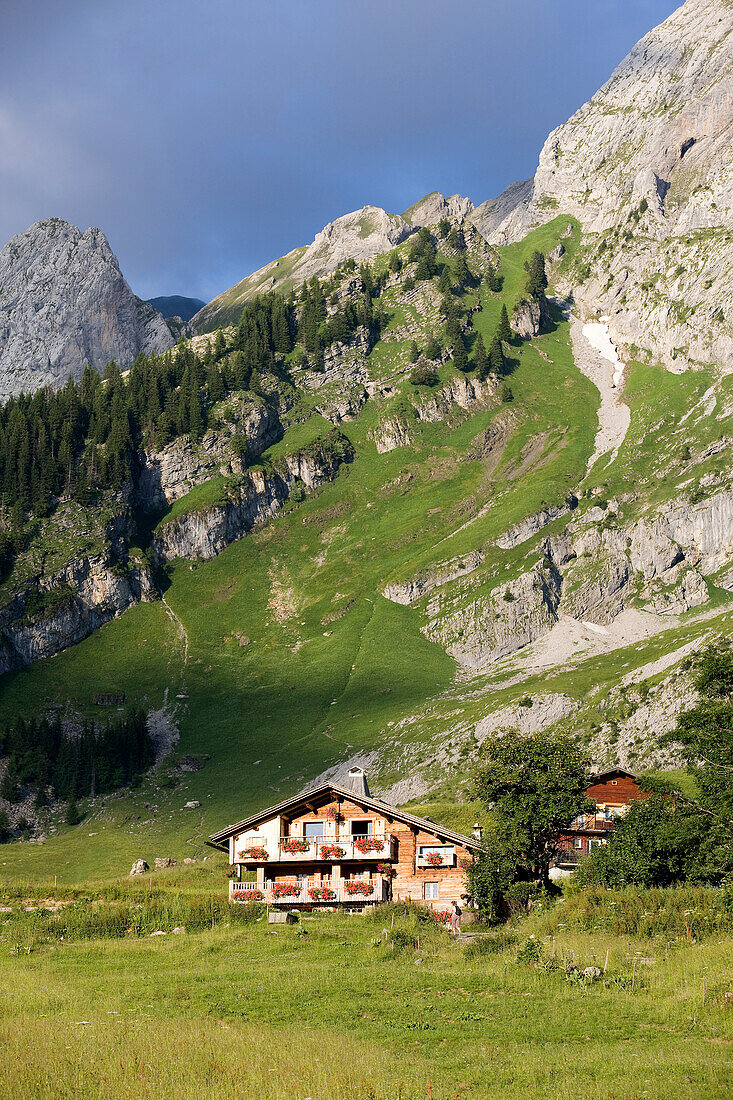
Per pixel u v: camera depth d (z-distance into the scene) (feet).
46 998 159.94
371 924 228.84
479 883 231.09
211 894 269.85
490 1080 116.57
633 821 251.19
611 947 180.65
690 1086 112.06
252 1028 139.03
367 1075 115.85
